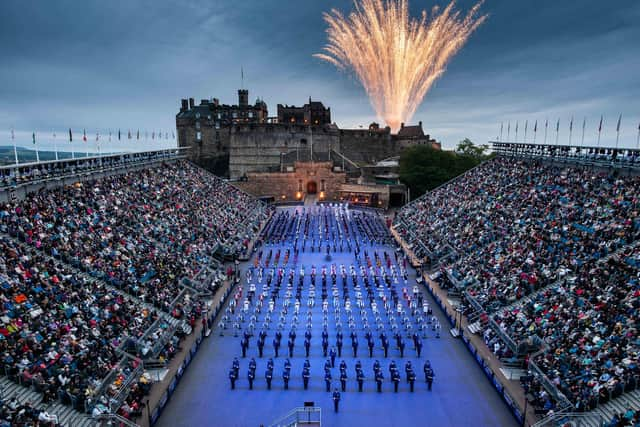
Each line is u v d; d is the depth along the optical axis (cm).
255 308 5425
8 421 2656
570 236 5372
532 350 3969
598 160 6800
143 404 3462
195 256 6506
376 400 3616
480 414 3434
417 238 8156
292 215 11381
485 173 9469
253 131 15962
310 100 18750
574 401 3147
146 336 4128
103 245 5309
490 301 4934
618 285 4038
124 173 8062
